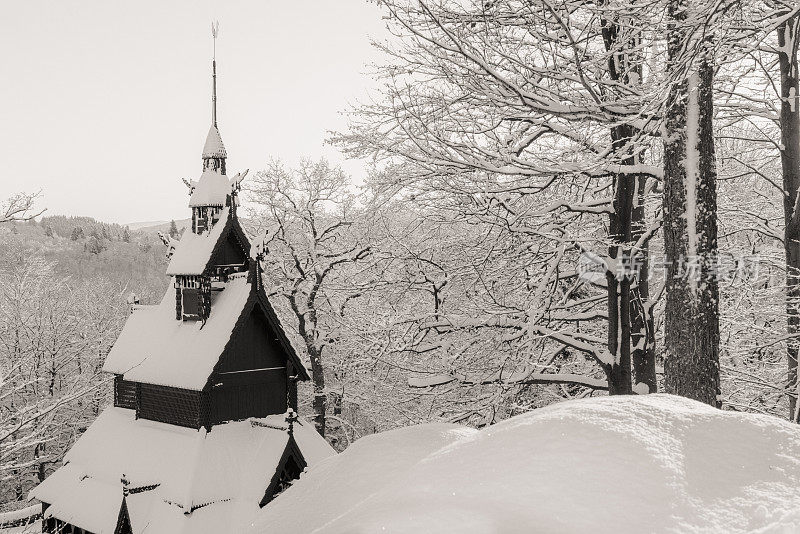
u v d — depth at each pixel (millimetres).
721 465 3131
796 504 2777
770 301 16734
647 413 3516
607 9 9836
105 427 22250
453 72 11367
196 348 20328
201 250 21266
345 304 32031
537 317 14023
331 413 38406
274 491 18906
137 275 84438
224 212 21500
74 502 20203
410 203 14305
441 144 12008
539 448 3232
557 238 12852
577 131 13055
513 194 14328
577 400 3842
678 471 3041
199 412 19453
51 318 35250
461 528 2719
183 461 18719
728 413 3553
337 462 4395
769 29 9531
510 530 2703
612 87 11008
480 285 15844
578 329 16594
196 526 17344
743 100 14258
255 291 20453
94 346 39250
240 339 20375
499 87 11180
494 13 11570
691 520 2734
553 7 9844
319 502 3971
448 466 3309
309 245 35500
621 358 13008
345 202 36281
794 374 13945
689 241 8398
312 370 34000
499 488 2990
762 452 3195
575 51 9953
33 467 32344
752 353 17719
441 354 15953
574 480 2979
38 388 34750
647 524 2719
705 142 8406
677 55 7891
